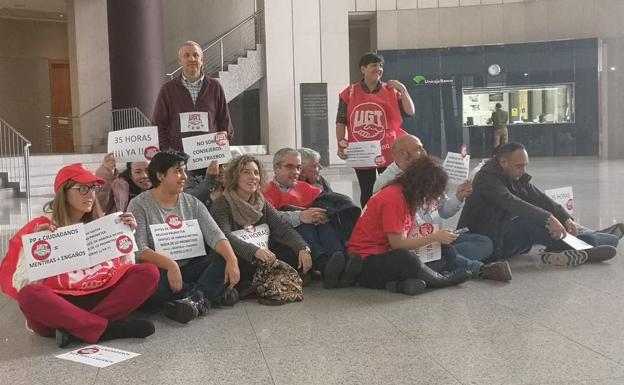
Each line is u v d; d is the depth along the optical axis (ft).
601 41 73.20
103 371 10.00
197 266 14.26
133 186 16.29
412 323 12.13
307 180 18.03
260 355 10.52
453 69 75.00
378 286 15.20
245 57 59.67
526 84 74.28
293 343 11.14
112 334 11.67
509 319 12.14
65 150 80.64
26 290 11.10
